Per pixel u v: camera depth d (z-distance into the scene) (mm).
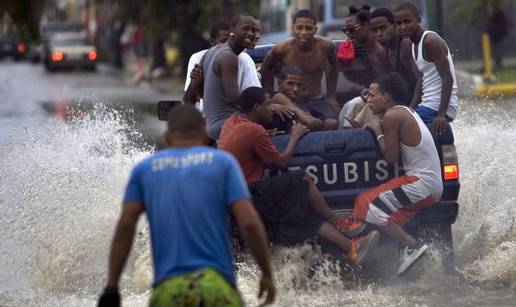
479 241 27812
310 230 24328
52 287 26844
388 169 25016
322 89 28938
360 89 29922
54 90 115188
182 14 116750
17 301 24734
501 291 24141
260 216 24219
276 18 101438
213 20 113625
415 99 27359
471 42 90875
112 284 15312
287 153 24609
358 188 25000
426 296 23750
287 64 27781
